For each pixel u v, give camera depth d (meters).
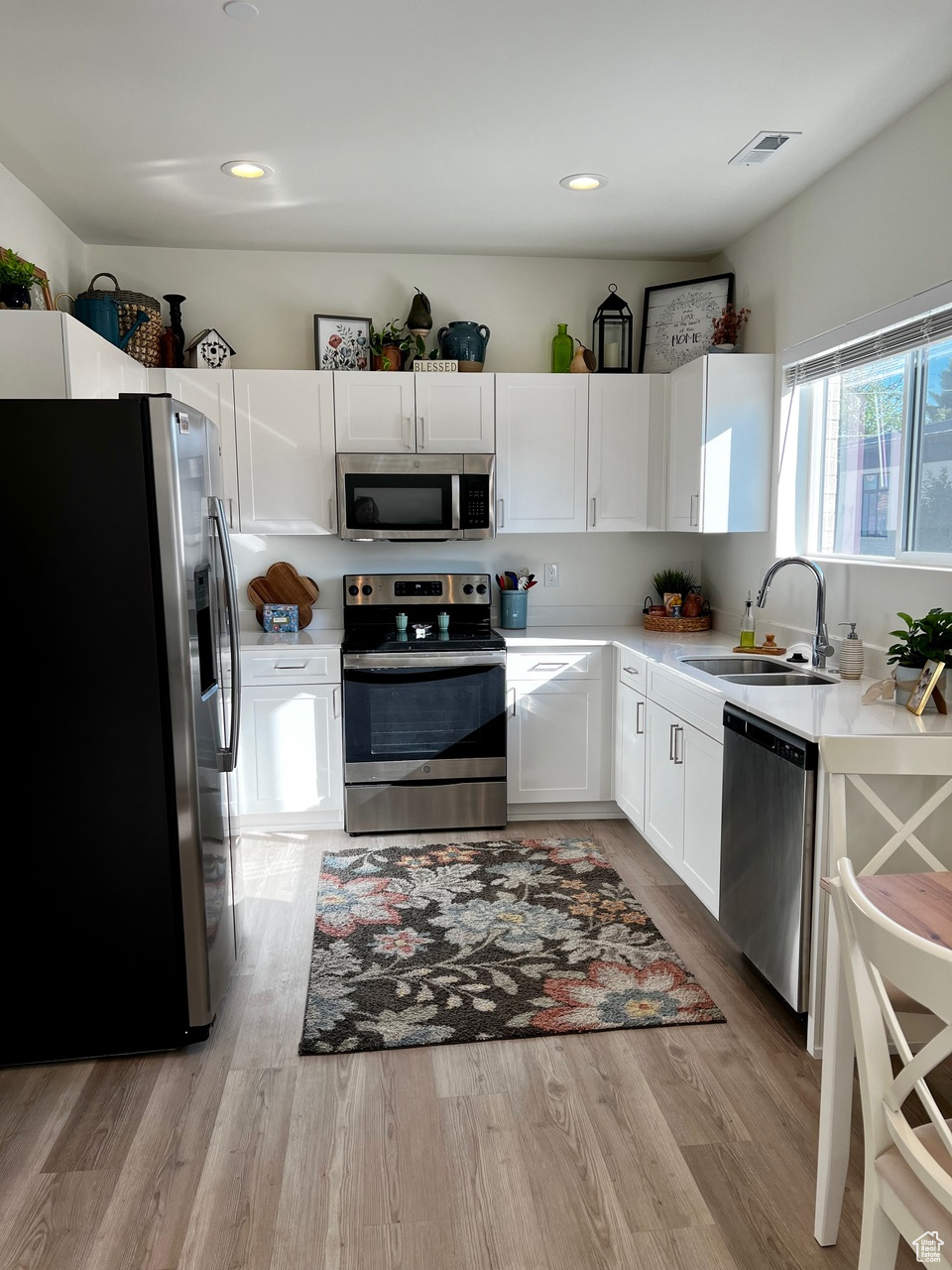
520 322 4.33
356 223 3.75
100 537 2.17
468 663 3.83
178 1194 1.83
